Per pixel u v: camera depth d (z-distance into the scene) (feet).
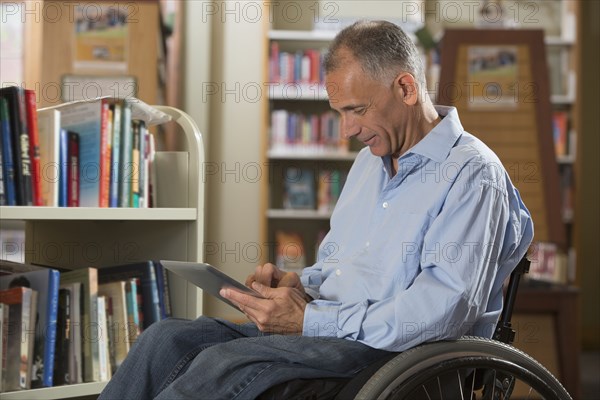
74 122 6.74
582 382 14.21
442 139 5.72
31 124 6.17
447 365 5.03
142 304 6.88
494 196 5.46
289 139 17.17
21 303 6.03
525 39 15.83
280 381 5.05
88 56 13.26
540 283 12.82
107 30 13.30
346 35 5.79
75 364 6.35
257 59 17.30
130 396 5.66
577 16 17.24
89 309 6.41
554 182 15.52
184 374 5.18
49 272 6.12
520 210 5.84
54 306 6.13
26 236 7.62
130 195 6.79
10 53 12.73
